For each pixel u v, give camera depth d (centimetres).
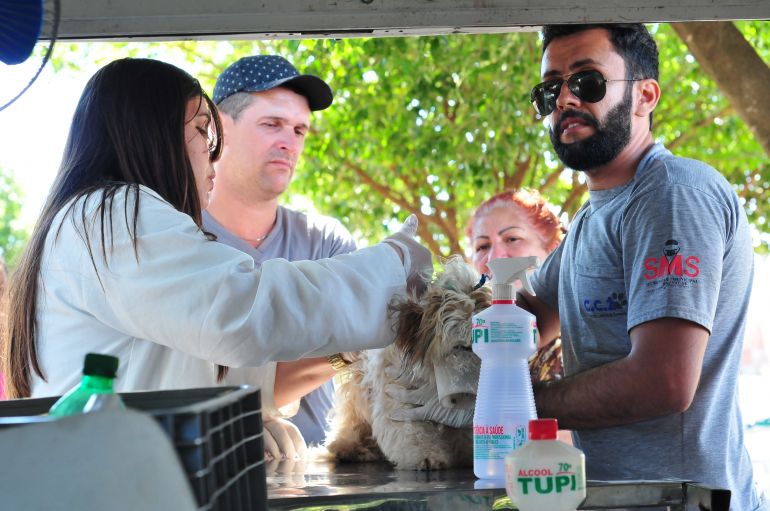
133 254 175
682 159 225
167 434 95
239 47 926
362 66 787
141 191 182
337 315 181
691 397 205
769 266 630
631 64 236
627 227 220
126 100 197
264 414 239
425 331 189
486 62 800
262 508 123
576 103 234
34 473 84
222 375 206
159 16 208
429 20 206
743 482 226
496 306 180
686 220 210
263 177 354
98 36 213
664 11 204
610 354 226
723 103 940
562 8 205
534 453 142
